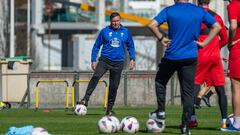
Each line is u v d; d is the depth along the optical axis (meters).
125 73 40.31
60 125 23.55
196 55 19.05
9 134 17.92
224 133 20.41
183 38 18.92
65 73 40.16
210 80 22.05
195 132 20.62
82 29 122.81
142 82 40.59
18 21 118.25
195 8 19.08
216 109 33.97
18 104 40.91
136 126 20.34
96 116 28.73
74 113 29.86
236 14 20.83
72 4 115.94
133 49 28.78
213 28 19.20
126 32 28.45
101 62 28.53
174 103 40.19
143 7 123.62
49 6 119.12
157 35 19.02
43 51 123.50
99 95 39.81
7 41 85.31
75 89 39.69
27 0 111.75
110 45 28.33
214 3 76.81
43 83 40.38
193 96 19.20
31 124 24.05
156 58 102.06
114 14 28.28
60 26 123.12
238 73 21.19
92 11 121.94
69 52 126.12
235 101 21.30
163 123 20.25
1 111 33.16
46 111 32.94
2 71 41.38
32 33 121.12
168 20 19.02
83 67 119.50
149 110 33.34
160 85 19.67
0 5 64.56
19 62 41.09
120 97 40.44
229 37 21.09
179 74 19.23
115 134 20.00
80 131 21.19
